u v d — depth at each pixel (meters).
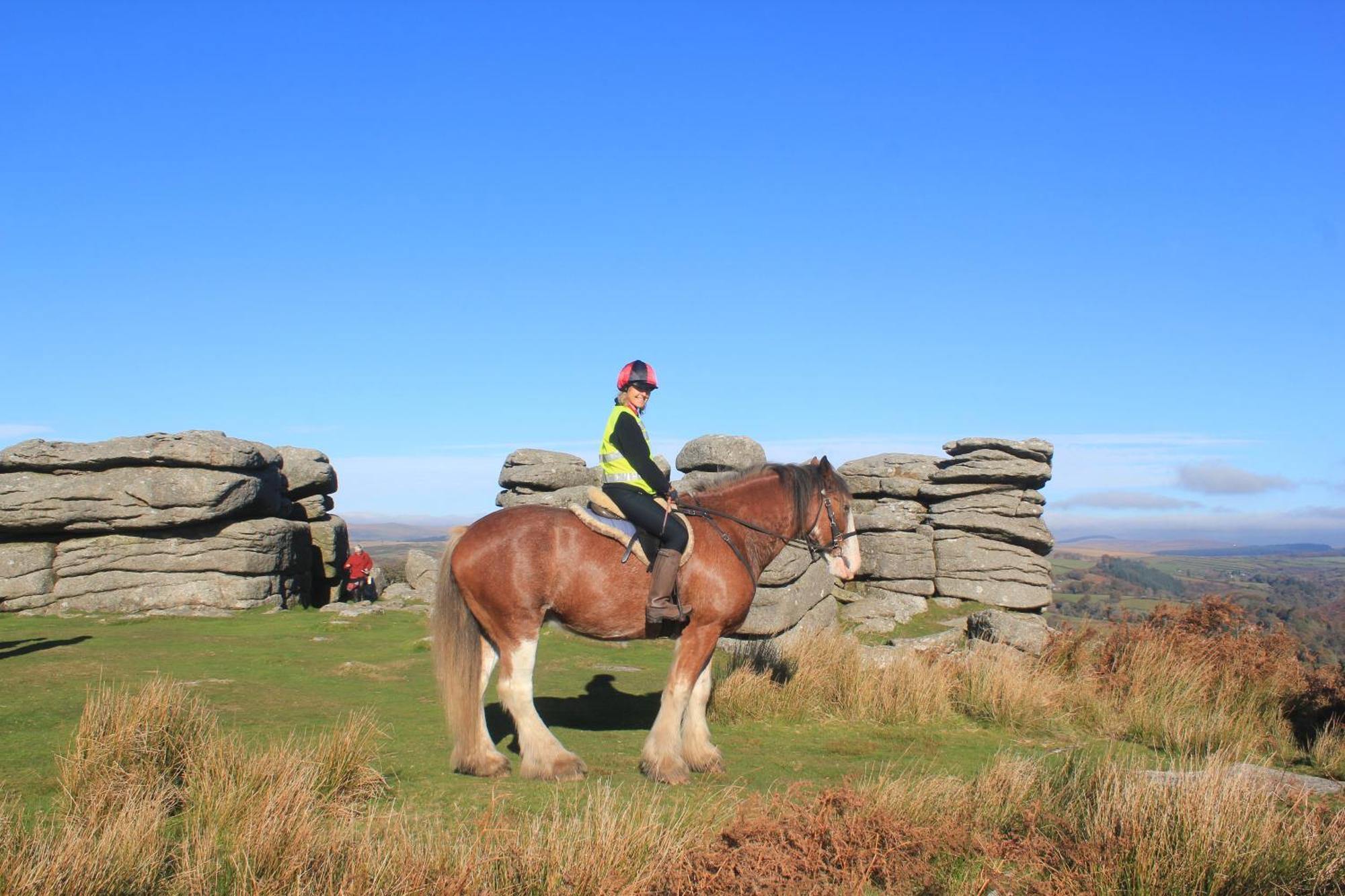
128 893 4.93
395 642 15.10
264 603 19.66
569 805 6.74
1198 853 5.64
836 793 6.46
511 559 7.65
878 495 17.81
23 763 7.40
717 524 8.20
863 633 15.72
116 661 12.61
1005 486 17.11
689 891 5.23
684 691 7.91
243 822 5.81
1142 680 11.77
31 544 19.23
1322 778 8.86
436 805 6.77
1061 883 5.52
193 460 19.75
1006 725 10.47
